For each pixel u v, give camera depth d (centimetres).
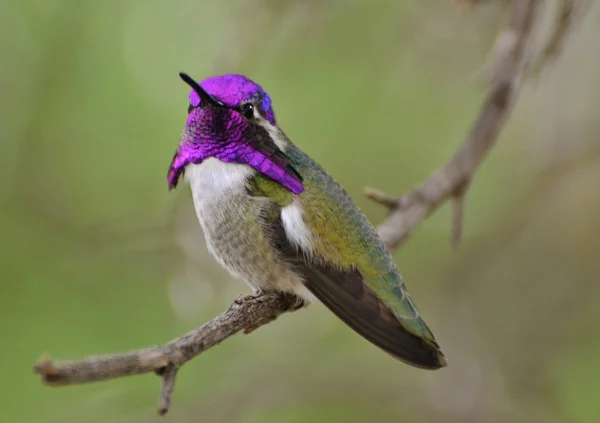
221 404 1109
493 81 854
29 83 1233
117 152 1238
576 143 1170
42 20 1230
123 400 1116
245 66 1066
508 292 1254
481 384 1157
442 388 1153
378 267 716
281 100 1241
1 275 1198
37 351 1145
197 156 743
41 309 1177
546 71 892
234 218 716
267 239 702
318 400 1136
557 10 816
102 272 1198
